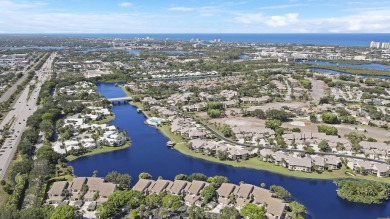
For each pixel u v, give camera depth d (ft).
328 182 535.19
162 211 425.28
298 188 515.09
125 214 432.66
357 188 483.51
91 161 625.82
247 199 457.68
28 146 622.95
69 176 549.13
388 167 559.79
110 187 479.41
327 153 638.94
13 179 524.11
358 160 604.08
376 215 442.09
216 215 428.56
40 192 482.28
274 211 422.82
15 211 392.68
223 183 488.44
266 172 572.51
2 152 635.66
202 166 600.80
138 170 585.63
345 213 446.60
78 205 449.89
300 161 579.07
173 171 580.71
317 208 458.91
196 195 471.62
